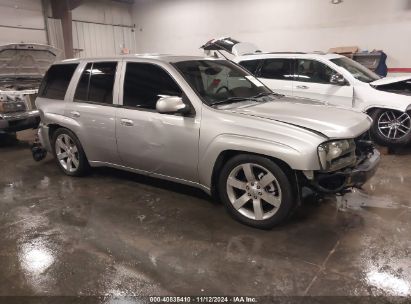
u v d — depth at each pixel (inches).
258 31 453.4
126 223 126.6
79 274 97.8
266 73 253.3
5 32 416.5
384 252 104.5
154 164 139.5
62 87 169.9
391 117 211.0
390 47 367.2
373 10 367.6
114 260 103.8
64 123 164.7
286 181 109.3
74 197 151.4
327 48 406.6
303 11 412.5
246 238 114.3
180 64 137.6
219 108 123.8
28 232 122.2
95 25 523.8
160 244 112.1
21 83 275.6
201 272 97.3
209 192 128.6
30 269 100.9
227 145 115.9
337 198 144.1
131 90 142.9
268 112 121.9
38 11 450.3
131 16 577.0
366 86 216.1
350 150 113.1
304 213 131.0
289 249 107.3
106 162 158.9
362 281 91.7
